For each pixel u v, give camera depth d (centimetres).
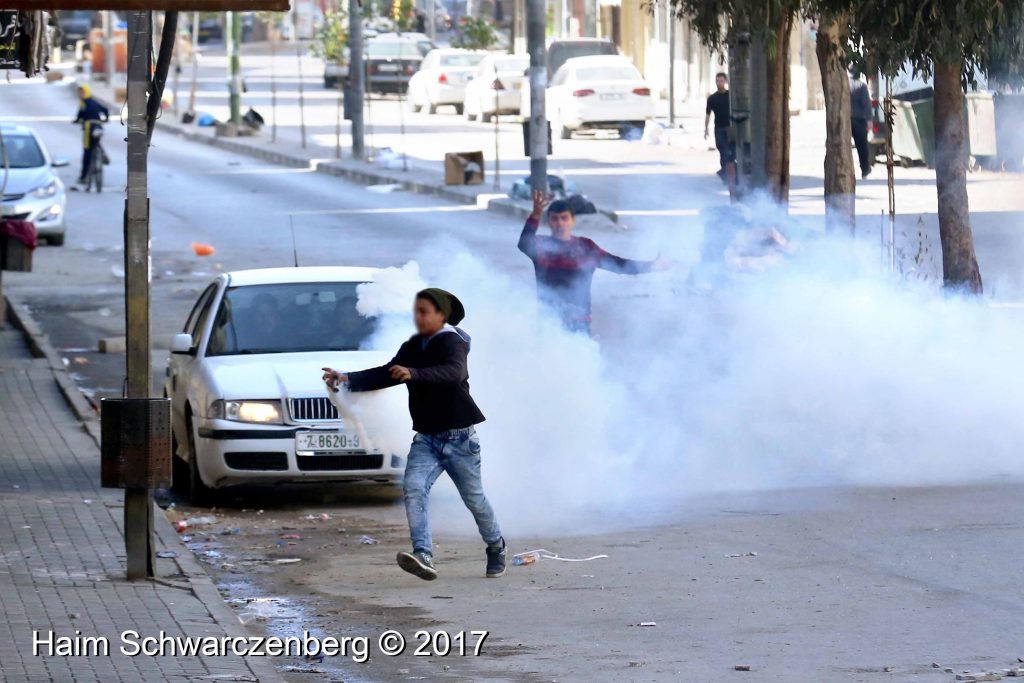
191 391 3344
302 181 10800
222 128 14088
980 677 1983
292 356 3378
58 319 6003
